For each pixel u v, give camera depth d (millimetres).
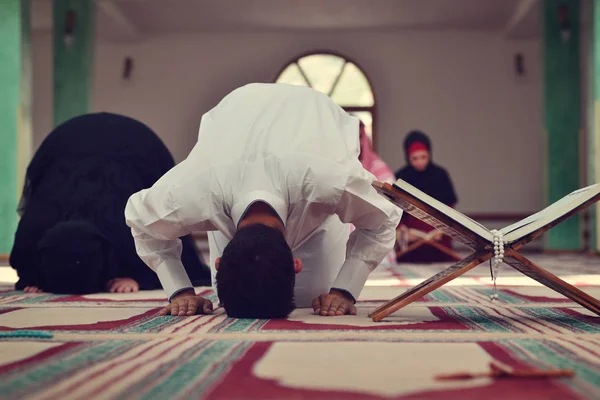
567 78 12734
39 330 2391
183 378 1559
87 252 4152
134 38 15148
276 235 2535
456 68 15039
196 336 2225
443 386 1479
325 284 3238
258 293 2492
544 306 3248
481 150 15023
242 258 2490
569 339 2148
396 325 2496
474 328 2424
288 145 2750
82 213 4418
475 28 14992
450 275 2557
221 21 14695
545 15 12766
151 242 2936
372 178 2826
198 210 2707
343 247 3326
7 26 10367
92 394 1411
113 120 4773
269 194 2627
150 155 4688
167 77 15305
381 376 1588
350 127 3070
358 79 15102
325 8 13906
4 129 10281
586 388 1452
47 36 15219
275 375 1596
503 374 1558
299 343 2072
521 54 14992
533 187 14961
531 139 14961
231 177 2699
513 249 2518
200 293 4207
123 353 1900
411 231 9117
